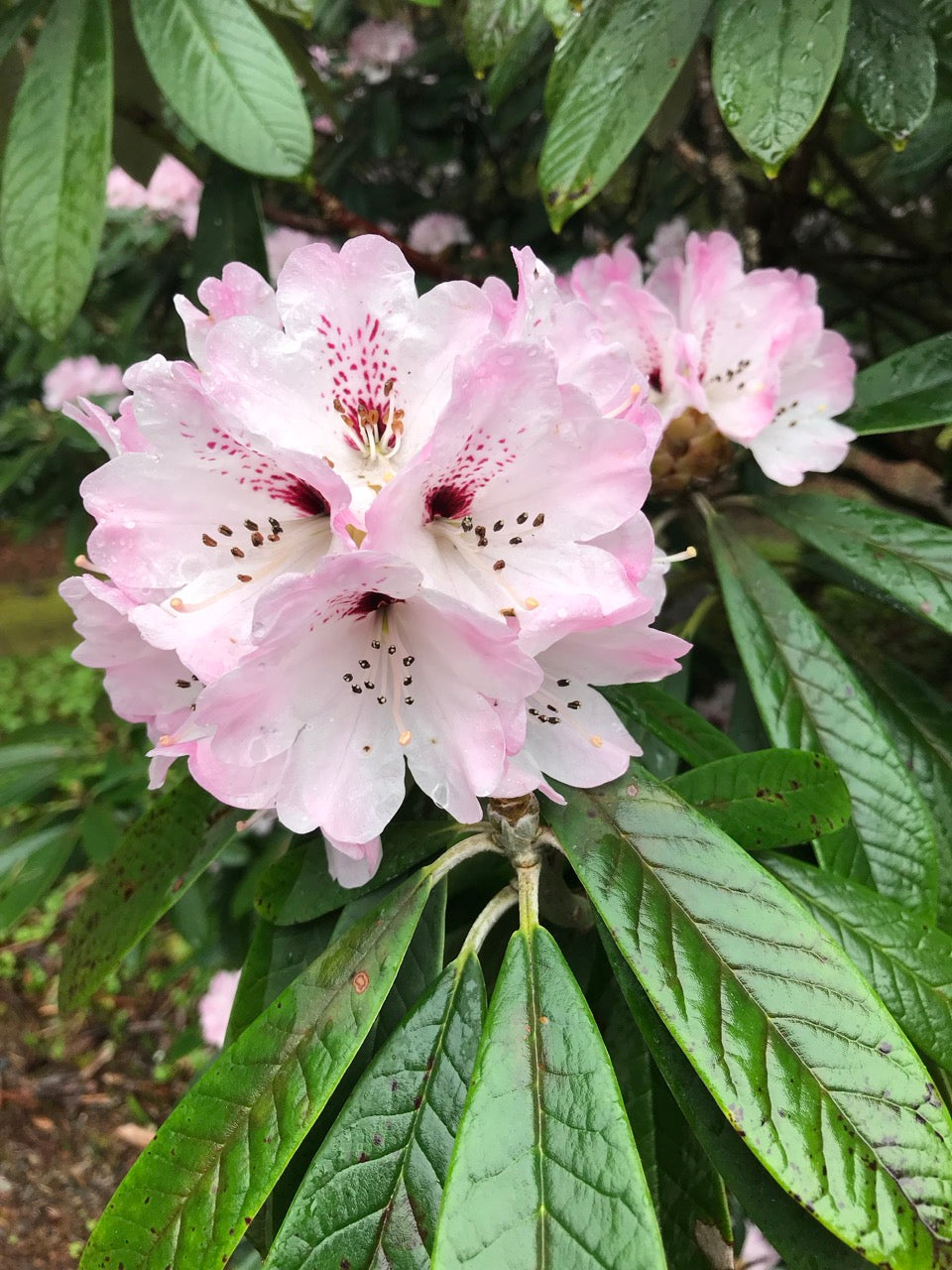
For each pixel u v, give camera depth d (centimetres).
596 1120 22
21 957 124
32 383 118
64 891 126
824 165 86
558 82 37
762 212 62
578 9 36
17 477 85
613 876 26
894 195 83
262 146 36
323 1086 24
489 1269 20
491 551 25
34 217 37
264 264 48
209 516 24
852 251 76
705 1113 25
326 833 24
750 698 47
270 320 25
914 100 35
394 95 89
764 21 30
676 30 34
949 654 101
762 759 29
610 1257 20
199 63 36
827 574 48
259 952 33
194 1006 111
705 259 39
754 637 36
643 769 28
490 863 34
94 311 97
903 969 28
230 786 24
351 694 24
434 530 25
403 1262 23
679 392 40
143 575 24
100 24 37
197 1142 24
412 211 91
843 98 37
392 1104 25
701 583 57
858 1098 22
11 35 42
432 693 24
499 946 33
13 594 212
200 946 70
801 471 40
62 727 69
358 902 31
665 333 39
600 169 35
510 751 24
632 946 24
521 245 79
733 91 31
